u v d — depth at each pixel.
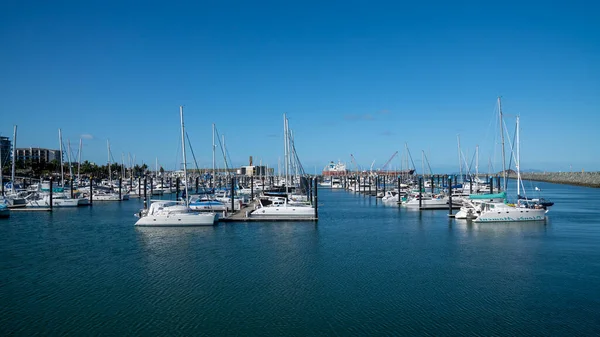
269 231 61.97
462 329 27.27
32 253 47.31
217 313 30.03
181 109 68.69
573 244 51.81
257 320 28.86
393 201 114.25
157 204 68.69
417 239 55.81
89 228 64.62
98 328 27.64
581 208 94.81
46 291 34.44
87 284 36.25
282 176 183.75
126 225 67.81
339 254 47.03
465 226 66.88
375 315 29.58
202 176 188.25
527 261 43.56
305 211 72.19
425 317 29.14
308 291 34.44
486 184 142.25
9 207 89.81
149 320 28.86
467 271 39.97
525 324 27.89
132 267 41.50
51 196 87.94
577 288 34.84
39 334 26.75
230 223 69.19
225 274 39.19
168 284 36.25
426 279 37.47
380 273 39.41
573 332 26.73
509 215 69.19
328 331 27.17
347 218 78.44
